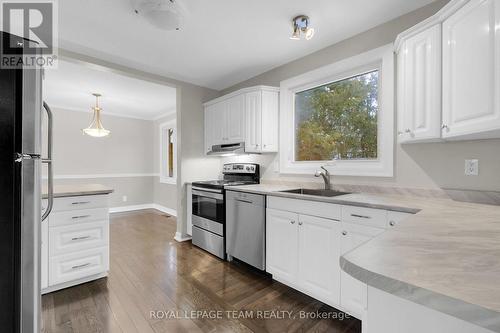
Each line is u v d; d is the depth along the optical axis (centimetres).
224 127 333
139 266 262
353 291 170
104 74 327
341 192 233
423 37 161
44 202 200
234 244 265
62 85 370
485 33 123
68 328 162
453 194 172
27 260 100
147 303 192
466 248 68
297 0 184
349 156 242
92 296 201
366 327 62
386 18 205
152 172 604
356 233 168
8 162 95
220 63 294
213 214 296
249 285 221
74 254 214
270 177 312
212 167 386
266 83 320
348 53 236
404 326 55
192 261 276
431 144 184
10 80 95
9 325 96
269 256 228
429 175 184
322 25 215
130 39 240
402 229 90
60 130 492
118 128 560
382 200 172
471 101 130
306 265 197
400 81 184
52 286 207
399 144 200
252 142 293
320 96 266
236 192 263
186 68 310
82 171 516
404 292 48
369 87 228
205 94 380
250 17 205
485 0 122
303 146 282
